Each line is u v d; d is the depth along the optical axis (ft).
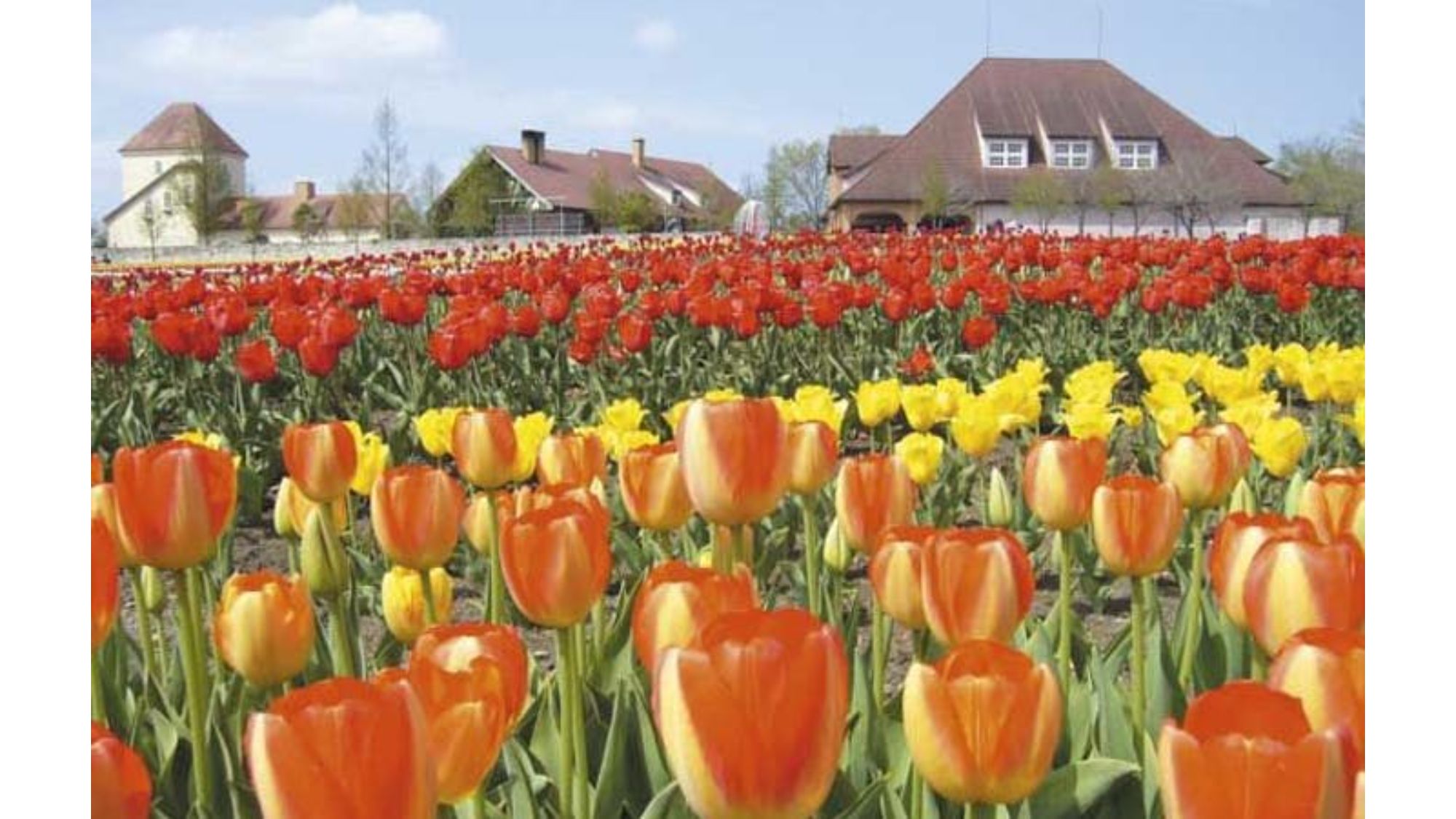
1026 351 40.37
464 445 11.98
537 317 35.19
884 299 37.45
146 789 6.44
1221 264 43.29
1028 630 12.94
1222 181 212.02
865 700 10.21
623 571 21.20
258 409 31.78
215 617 9.62
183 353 33.06
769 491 9.30
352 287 41.55
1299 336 44.88
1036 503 10.23
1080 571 21.21
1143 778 9.45
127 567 11.80
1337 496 9.99
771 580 20.02
